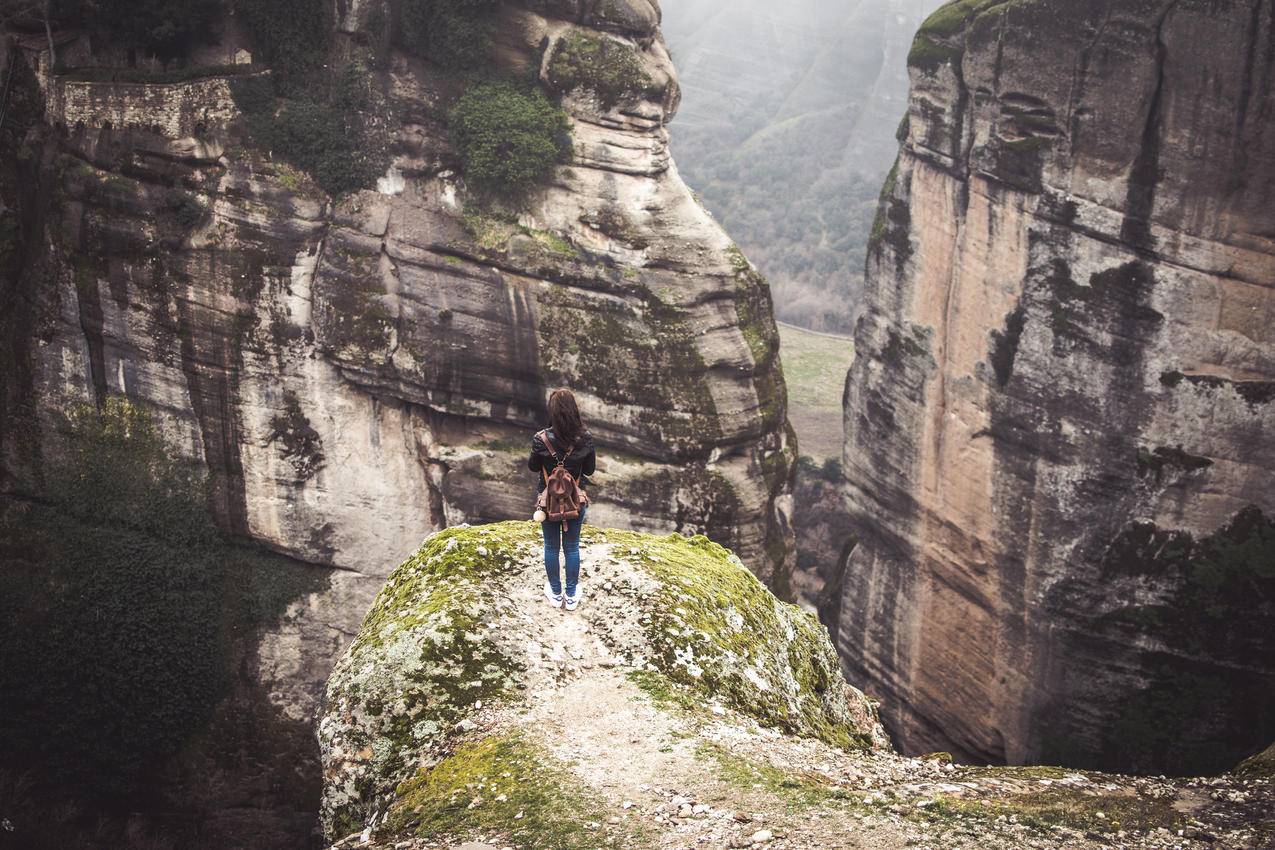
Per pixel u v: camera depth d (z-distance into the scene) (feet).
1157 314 122.01
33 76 137.08
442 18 132.77
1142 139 120.37
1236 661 120.98
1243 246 115.44
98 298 134.21
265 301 132.98
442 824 23.95
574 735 27.48
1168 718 125.49
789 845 21.44
